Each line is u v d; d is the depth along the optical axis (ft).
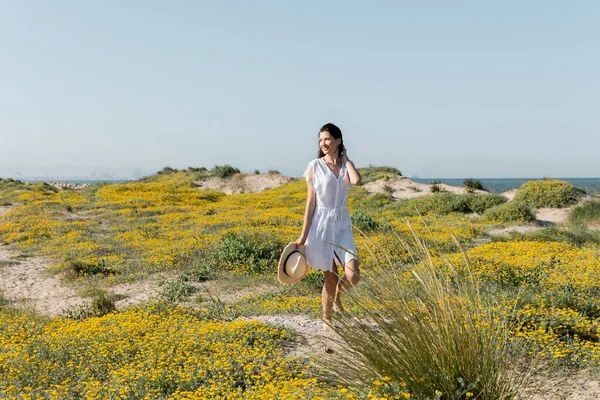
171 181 155.22
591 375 12.89
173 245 46.29
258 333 17.87
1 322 22.36
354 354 10.21
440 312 9.77
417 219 66.74
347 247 14.10
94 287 33.86
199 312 24.27
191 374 14.20
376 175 119.14
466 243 47.96
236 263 38.27
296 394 10.66
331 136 14.52
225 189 141.69
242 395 12.45
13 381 14.85
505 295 20.56
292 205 97.25
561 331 16.39
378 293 10.44
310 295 29.40
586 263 31.83
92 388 13.39
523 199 72.18
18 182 153.48
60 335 19.12
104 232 60.80
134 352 17.24
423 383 9.13
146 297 31.50
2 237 58.03
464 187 99.60
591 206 62.54
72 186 170.81
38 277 38.88
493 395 9.13
